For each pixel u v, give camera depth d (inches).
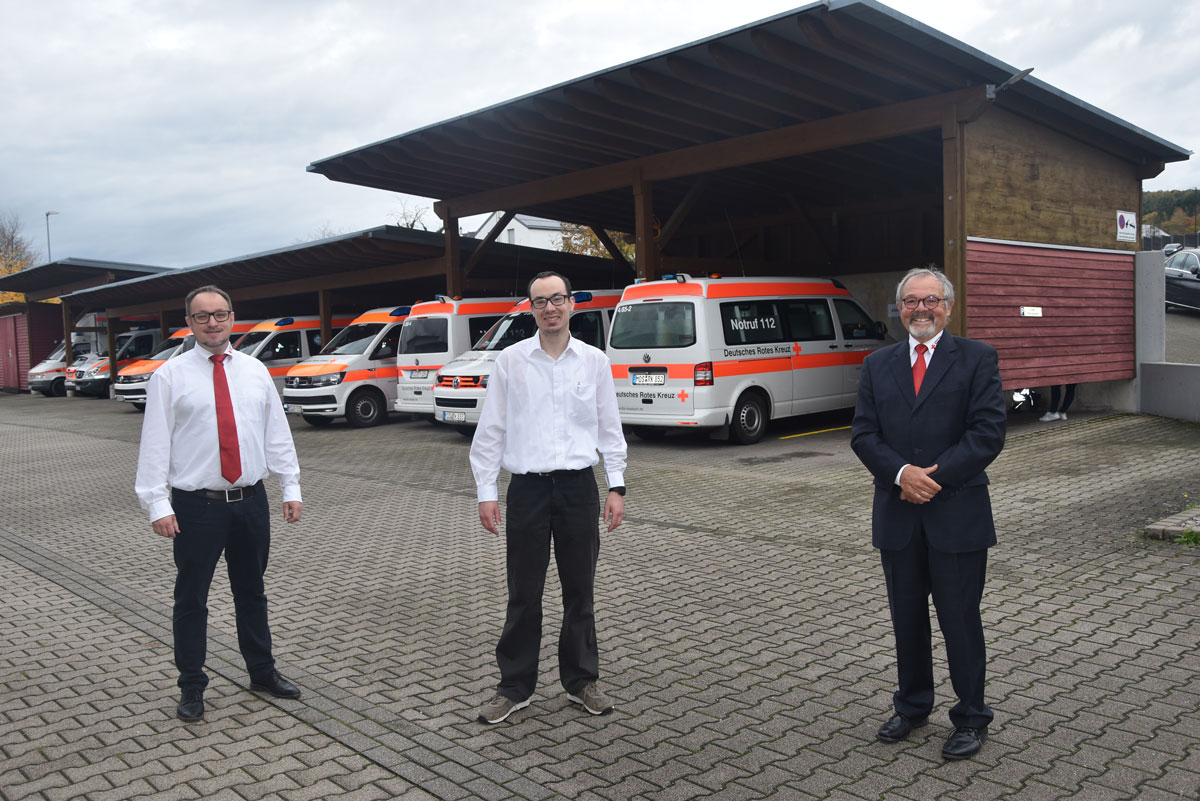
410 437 578.6
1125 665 164.2
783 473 379.9
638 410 461.4
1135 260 518.3
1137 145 514.0
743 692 163.5
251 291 938.7
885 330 541.0
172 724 159.2
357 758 143.9
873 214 711.7
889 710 153.2
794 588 223.6
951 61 386.0
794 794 126.9
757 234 792.9
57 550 308.7
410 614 219.8
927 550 136.7
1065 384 483.2
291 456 172.9
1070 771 128.6
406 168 593.3
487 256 756.6
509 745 146.2
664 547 269.0
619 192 687.1
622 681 171.2
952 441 133.0
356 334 685.3
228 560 166.9
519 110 487.2
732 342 453.4
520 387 154.9
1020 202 449.1
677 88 441.7
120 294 1073.5
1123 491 305.7
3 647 207.0
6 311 1398.9
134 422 775.1
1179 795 121.0
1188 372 482.0
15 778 140.4
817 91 431.2
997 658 170.9
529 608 156.3
